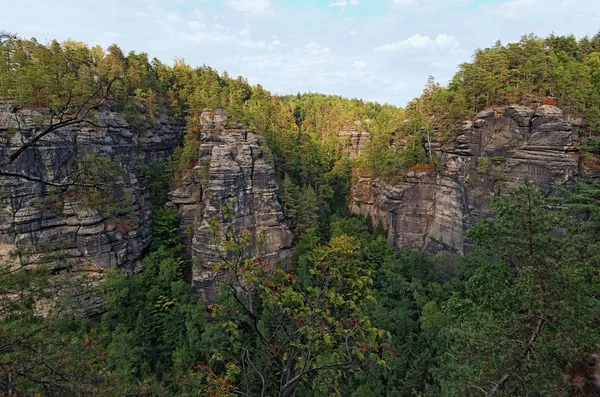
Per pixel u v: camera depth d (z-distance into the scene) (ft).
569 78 167.02
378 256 207.72
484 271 50.88
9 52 163.84
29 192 151.94
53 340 35.99
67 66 185.98
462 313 52.85
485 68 203.00
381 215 251.19
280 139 252.01
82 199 162.30
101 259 164.35
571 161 158.20
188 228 205.98
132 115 206.59
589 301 40.34
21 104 153.58
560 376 40.98
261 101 305.12
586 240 58.80
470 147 186.29
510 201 46.57
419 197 217.36
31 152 151.43
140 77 242.17
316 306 45.01
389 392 115.85
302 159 263.49
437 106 226.58
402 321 139.74
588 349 41.83
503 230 46.65
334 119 413.39
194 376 45.91
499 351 42.80
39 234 152.76
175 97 269.85
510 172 171.42
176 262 187.32
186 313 160.15
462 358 47.88
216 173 185.78
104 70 209.26
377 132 309.63
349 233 222.69
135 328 149.79
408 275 186.60
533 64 183.21
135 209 187.01
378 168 263.90
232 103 227.40
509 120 174.19
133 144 207.92
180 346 150.51
